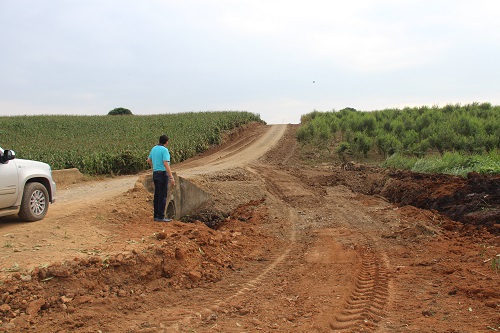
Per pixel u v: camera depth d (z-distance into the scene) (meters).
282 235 11.89
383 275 7.97
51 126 45.47
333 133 36.72
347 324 5.62
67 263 6.65
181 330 5.43
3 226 8.98
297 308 6.29
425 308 6.14
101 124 47.16
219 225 14.23
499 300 6.22
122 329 5.43
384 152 29.89
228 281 7.74
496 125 27.78
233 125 46.28
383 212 14.45
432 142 27.62
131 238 8.80
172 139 35.69
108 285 6.67
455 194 14.13
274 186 19.62
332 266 8.76
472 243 10.17
